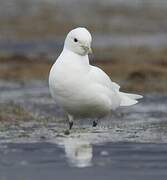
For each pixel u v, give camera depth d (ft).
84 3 173.68
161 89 76.33
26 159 38.70
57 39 129.80
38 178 34.81
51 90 45.80
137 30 142.00
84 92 44.65
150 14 160.45
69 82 44.47
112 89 47.93
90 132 47.14
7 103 64.54
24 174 35.53
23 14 155.53
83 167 36.81
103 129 48.75
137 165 37.19
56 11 160.35
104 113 46.88
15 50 114.93
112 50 112.06
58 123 53.21
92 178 34.68
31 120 54.95
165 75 83.87
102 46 118.42
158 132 47.34
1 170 36.35
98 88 45.11
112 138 44.65
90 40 45.57
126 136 45.37
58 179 34.50
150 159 38.55
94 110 46.11
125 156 39.19
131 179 34.47
